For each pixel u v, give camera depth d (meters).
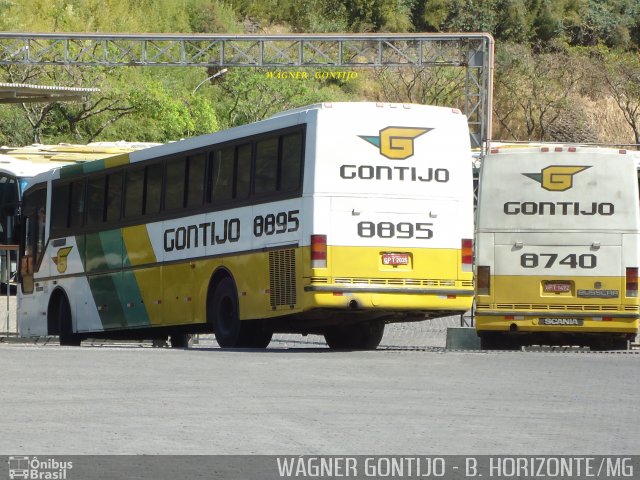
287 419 18.75
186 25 148.38
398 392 22.66
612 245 37.69
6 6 129.75
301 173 33.53
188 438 16.80
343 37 84.56
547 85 154.62
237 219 35.75
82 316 43.94
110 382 23.50
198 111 125.25
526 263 37.88
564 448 16.42
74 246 44.34
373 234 33.59
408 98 144.12
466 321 51.16
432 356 31.38
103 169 42.69
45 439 16.59
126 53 87.19
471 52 84.06
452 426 18.30
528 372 27.02
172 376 24.77
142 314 40.25
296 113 34.12
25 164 75.88
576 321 37.69
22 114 118.69
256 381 24.16
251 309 35.03
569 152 37.94
